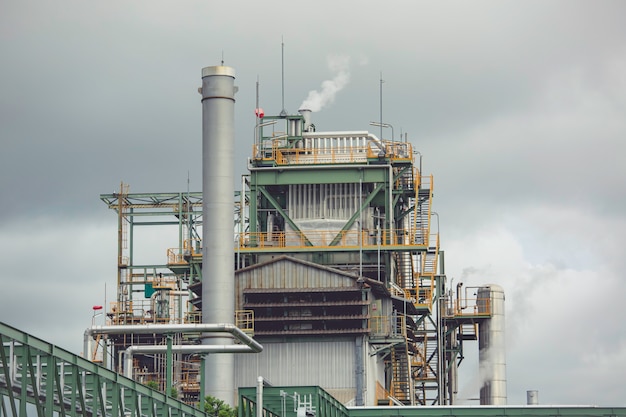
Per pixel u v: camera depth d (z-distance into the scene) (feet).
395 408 410.11
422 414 410.11
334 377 460.14
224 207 449.06
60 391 224.33
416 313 498.69
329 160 490.90
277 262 463.42
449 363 532.32
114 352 510.99
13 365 220.43
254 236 484.74
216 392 432.25
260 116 495.00
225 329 278.46
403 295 490.49
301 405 367.86
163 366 504.84
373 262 479.82
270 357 463.83
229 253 448.65
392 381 496.64
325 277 460.14
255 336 463.83
